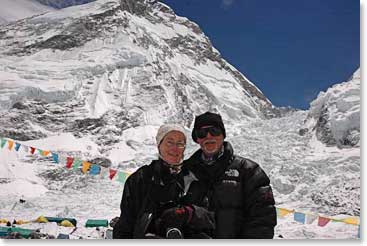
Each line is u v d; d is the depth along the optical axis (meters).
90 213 37.28
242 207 5.12
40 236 19.72
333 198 37.25
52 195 45.94
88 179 50.34
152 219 4.90
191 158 5.43
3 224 23.62
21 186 49.44
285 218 32.38
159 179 4.98
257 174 5.15
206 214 4.86
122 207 5.10
